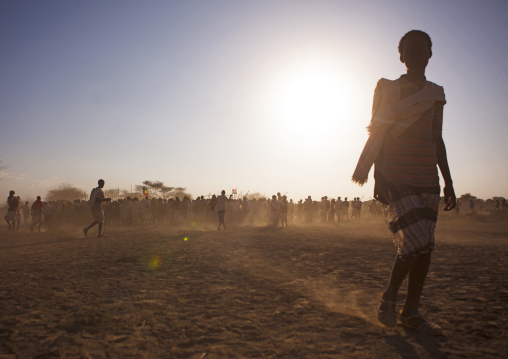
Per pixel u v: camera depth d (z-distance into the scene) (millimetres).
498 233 15922
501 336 2703
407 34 3127
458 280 5035
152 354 2465
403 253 2807
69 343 2680
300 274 5652
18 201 19484
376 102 3078
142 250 8914
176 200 25984
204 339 2746
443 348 2473
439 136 2971
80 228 21250
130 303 3842
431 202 2842
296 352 2465
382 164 2934
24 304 3818
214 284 4863
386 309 2932
